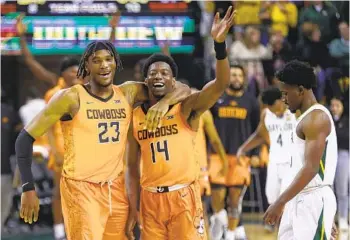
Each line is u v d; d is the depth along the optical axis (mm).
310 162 6949
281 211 6988
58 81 11977
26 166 7051
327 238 7164
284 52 15586
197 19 16062
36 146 13898
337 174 13055
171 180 7406
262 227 13805
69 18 15930
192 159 7512
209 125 10820
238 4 16109
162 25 15906
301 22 15859
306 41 15719
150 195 7480
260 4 16156
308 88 7246
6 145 12156
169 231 7531
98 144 7109
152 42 15898
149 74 7367
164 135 7441
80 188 7086
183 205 7410
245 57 15781
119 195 7250
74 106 7078
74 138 7090
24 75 17969
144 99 7523
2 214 12234
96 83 7148
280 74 7328
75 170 7094
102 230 7117
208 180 11430
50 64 17219
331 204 7195
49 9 15930
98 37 15930
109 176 7164
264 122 11211
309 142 7016
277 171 11070
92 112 7105
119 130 7203
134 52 15898
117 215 7262
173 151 7422
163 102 7281
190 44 15977
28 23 15891
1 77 17391
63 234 11391
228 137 12109
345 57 15523
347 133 13070
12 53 15930
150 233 7527
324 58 15586
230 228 11922
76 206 7078
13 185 11953
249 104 12227
